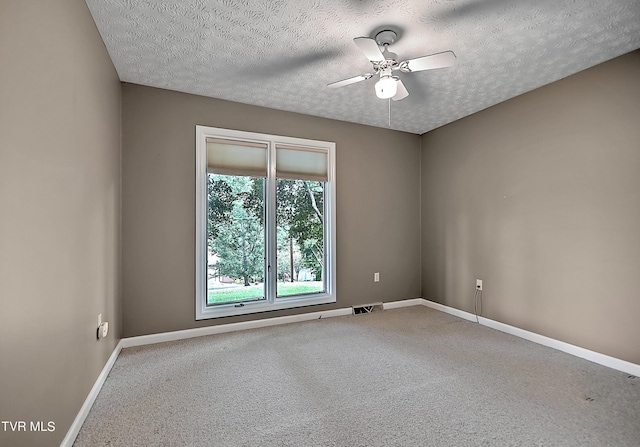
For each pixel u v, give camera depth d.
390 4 1.91
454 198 4.05
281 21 2.07
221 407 2.00
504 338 3.21
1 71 1.06
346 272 4.09
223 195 3.48
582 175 2.73
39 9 1.32
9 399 1.11
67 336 1.61
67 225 1.62
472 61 2.58
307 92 3.21
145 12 1.98
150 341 3.05
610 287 2.55
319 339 3.18
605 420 1.85
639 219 2.38
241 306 3.48
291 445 1.66
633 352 2.42
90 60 1.98
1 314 1.07
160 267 3.11
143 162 3.04
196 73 2.81
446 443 1.67
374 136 4.28
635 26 2.12
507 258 3.38
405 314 4.07
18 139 1.17
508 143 3.37
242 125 3.48
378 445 1.65
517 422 1.84
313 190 3.96
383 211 4.34
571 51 2.43
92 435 1.72
